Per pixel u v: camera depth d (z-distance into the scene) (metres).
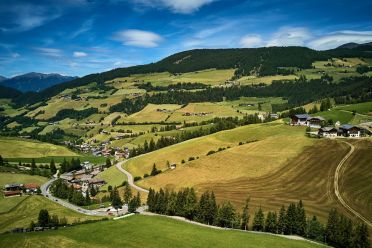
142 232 122.56
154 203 161.88
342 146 184.75
